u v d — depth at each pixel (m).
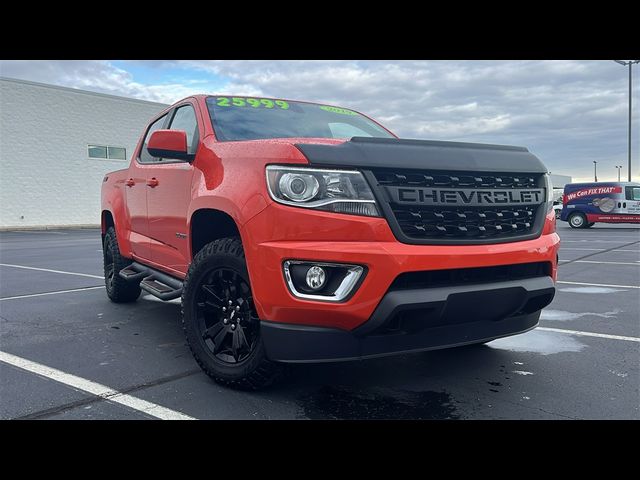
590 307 6.05
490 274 3.09
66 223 28.23
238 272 3.18
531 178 3.46
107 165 29.92
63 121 27.91
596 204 24.22
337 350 2.82
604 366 3.83
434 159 3.01
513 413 3.00
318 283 2.78
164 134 3.70
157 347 4.34
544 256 3.30
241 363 3.22
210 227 3.72
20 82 26.19
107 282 6.33
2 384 3.46
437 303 2.80
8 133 25.81
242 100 4.43
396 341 2.88
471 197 3.06
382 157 2.89
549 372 3.70
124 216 5.51
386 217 2.80
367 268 2.72
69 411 3.02
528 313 3.39
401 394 3.28
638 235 19.53
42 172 27.17
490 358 4.03
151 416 2.95
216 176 3.37
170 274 4.50
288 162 2.87
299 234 2.81
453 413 3.00
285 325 2.88
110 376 3.62
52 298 6.60
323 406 3.09
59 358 4.04
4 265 10.40
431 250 2.84
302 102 4.79
